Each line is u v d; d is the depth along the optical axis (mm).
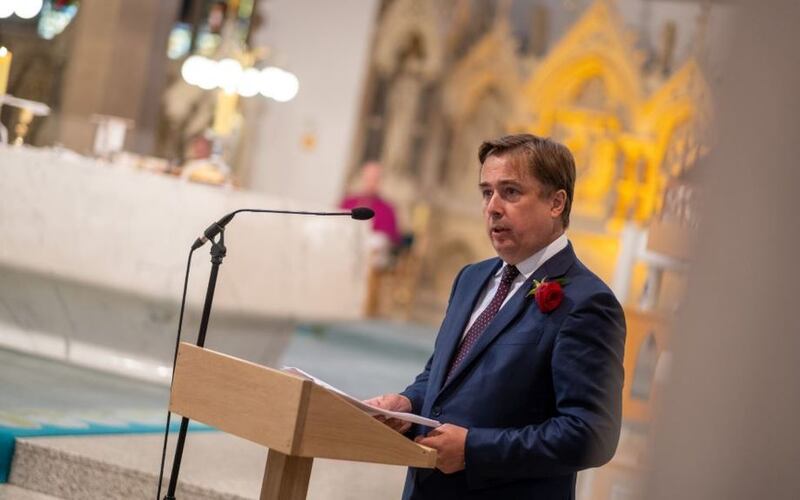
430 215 20031
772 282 1229
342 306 7805
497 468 2871
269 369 2705
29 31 13680
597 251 18500
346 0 19047
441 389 3129
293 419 2582
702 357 1263
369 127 20125
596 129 18906
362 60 19062
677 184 5473
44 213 7102
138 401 6602
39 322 7387
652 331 6230
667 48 18781
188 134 16141
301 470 2832
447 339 3234
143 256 7020
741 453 1225
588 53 19078
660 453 1292
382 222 16703
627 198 18547
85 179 7098
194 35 16844
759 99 1250
